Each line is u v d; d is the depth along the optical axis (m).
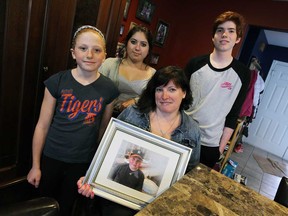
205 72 1.32
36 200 0.72
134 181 0.81
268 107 4.82
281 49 4.74
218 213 0.60
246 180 3.02
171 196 0.63
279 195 0.90
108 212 0.93
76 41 0.95
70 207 1.14
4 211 0.65
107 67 1.46
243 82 1.32
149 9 2.89
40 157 1.12
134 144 0.85
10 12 1.16
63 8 1.38
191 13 3.32
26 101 1.42
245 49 3.32
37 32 1.30
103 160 0.83
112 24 1.75
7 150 1.45
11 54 1.24
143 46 1.42
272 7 2.71
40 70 1.39
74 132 1.04
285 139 4.64
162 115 0.99
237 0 2.94
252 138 5.04
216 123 1.35
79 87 1.02
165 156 0.84
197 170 0.81
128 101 1.40
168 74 0.91
